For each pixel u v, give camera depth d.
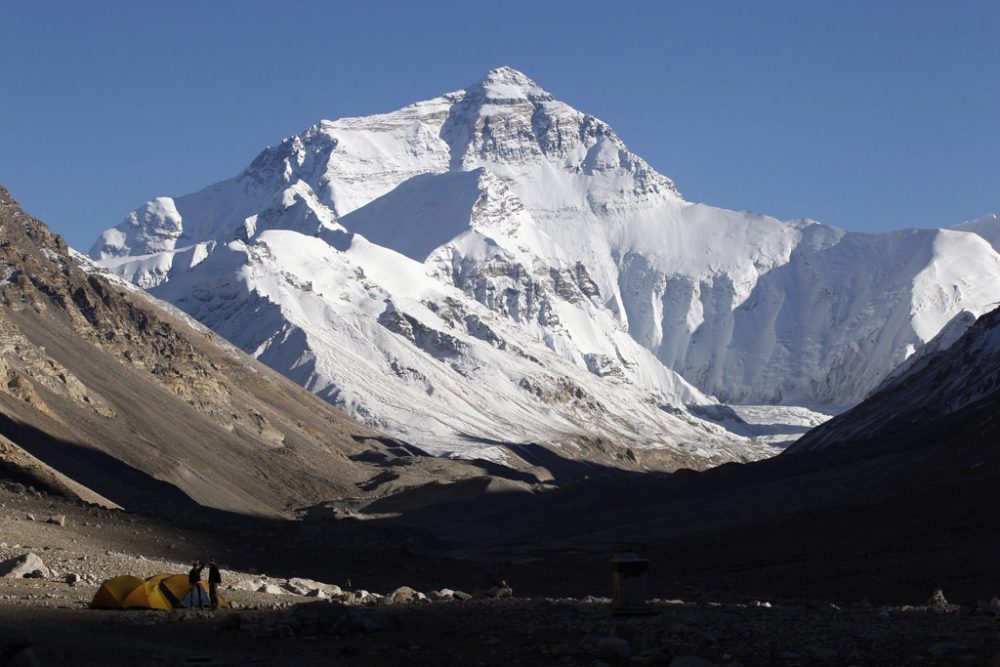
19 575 52.66
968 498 105.94
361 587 69.50
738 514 148.38
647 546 119.38
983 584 75.06
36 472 97.69
